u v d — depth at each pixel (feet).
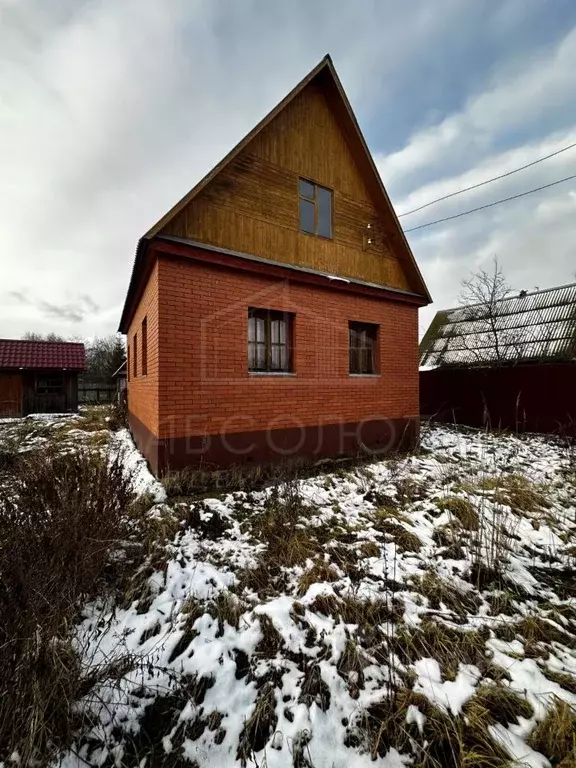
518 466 19.42
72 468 10.87
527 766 4.75
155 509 12.03
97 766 4.89
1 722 4.83
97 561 8.03
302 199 19.71
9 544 7.36
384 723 5.23
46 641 5.61
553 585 9.06
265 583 8.64
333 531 11.29
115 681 5.71
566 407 28.76
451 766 4.82
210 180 15.48
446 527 11.55
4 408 46.37
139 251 15.01
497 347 36.24
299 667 6.35
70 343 53.42
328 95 20.65
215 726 5.39
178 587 8.36
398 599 7.97
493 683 5.99
